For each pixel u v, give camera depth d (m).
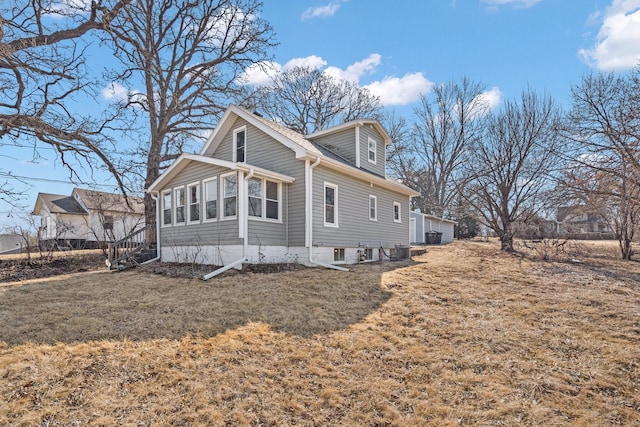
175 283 8.80
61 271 12.49
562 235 18.81
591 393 4.00
